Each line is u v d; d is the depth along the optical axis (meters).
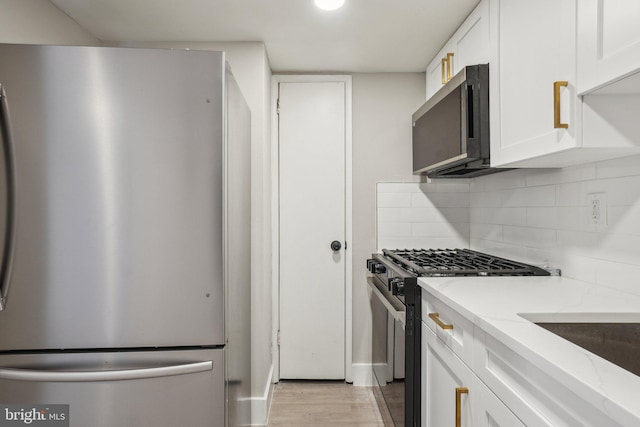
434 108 2.10
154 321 1.37
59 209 1.32
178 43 2.26
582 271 1.51
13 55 1.30
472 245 2.62
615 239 1.34
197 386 1.38
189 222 1.37
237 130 1.74
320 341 2.74
